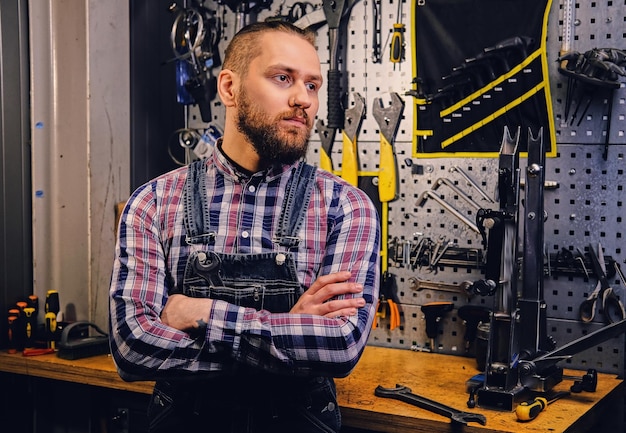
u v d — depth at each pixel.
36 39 3.04
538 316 2.34
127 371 1.88
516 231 2.28
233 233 1.98
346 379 2.52
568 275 2.70
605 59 2.50
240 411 1.91
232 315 1.85
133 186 3.20
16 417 3.06
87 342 2.80
